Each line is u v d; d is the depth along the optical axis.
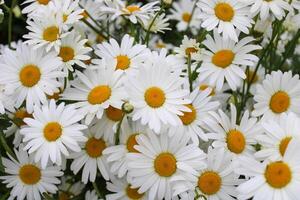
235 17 0.60
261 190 0.51
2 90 0.58
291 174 0.51
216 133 0.56
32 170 0.58
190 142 0.57
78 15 0.60
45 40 0.58
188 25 0.77
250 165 0.51
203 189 0.54
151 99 0.55
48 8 0.61
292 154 0.51
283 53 0.72
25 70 0.58
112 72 0.57
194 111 0.57
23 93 0.58
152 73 0.55
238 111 0.62
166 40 0.82
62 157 0.58
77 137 0.55
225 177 0.54
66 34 0.57
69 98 0.57
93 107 0.55
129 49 0.60
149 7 0.66
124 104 0.53
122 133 0.56
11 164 0.59
